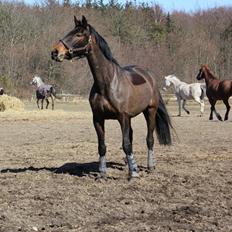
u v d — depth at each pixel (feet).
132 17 295.28
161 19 310.65
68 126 71.92
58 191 28.19
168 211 24.23
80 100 167.22
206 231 21.18
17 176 32.42
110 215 23.58
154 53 241.35
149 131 34.06
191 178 31.50
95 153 43.09
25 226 21.93
